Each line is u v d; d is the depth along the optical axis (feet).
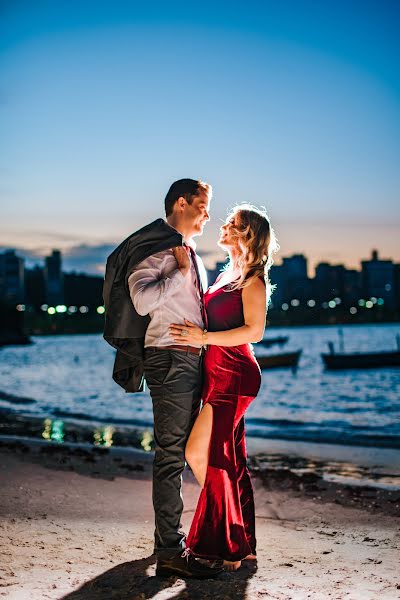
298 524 17.37
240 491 13.26
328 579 12.14
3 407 84.69
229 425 12.37
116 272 12.63
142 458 30.37
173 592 11.28
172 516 12.42
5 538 14.16
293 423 69.51
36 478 21.26
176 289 12.26
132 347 12.84
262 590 11.46
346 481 26.14
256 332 12.49
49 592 11.06
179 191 12.96
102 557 13.23
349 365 201.77
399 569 12.87
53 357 337.93
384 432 56.80
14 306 599.57
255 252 12.60
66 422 61.52
